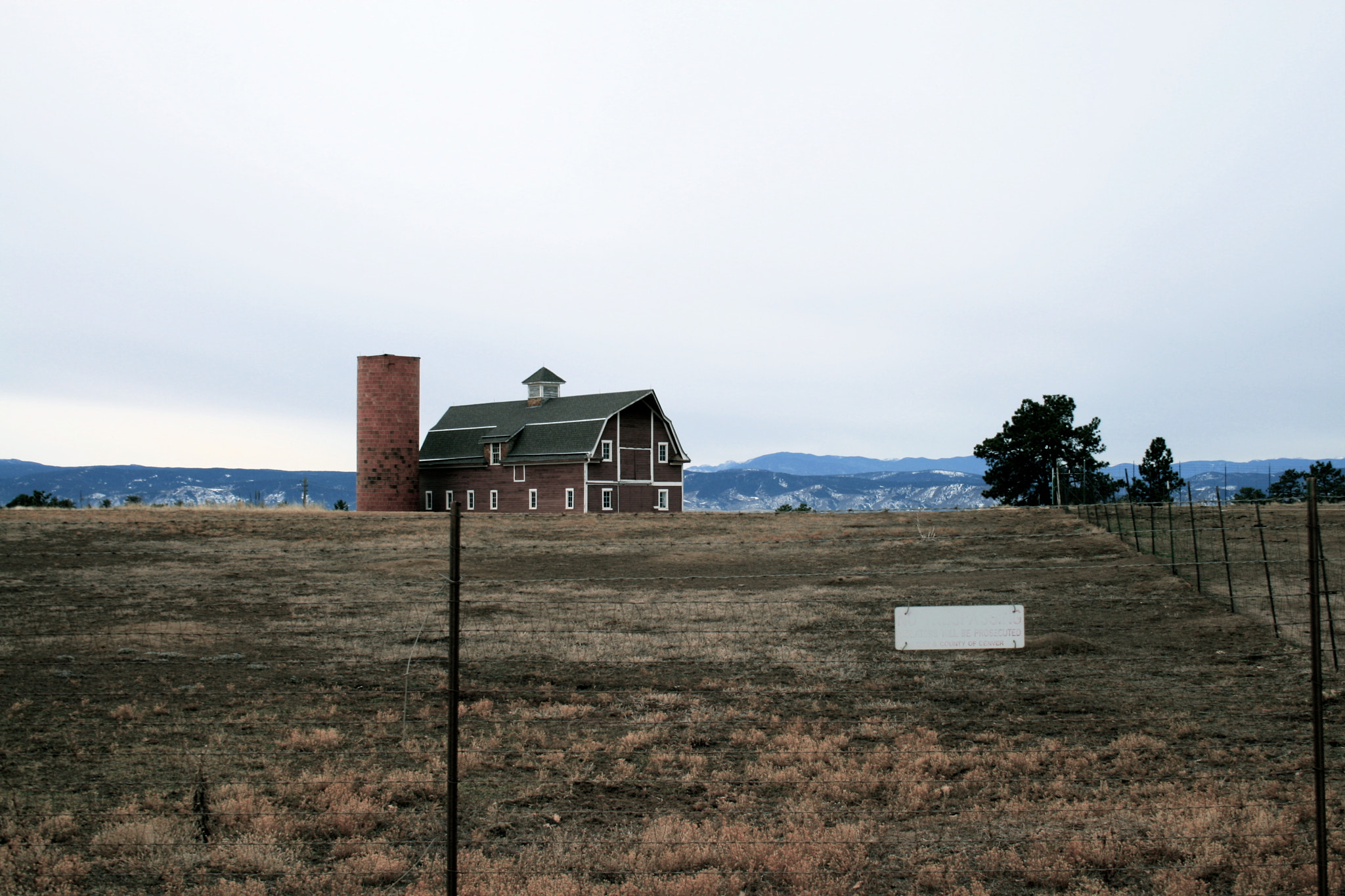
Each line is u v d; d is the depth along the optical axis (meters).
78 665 20.78
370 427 84.44
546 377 86.25
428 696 18.48
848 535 51.81
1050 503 88.88
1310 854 10.12
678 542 51.69
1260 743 14.78
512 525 59.22
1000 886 9.80
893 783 12.88
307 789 12.59
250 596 32.16
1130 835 10.92
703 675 20.31
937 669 20.83
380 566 41.09
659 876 9.86
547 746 14.99
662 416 81.94
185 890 9.60
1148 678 19.56
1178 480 84.88
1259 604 26.05
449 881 8.09
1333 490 72.38
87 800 12.24
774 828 11.37
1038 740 15.15
